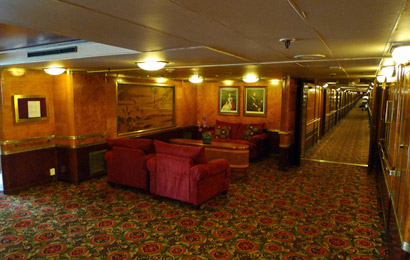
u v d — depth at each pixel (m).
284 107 6.56
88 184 5.55
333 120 15.59
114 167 5.28
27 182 5.28
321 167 6.99
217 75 6.83
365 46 2.90
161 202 4.64
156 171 4.64
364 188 5.41
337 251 3.22
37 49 4.04
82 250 3.21
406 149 2.46
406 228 2.20
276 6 1.69
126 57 3.71
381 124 5.89
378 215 4.18
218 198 4.84
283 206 4.51
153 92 7.72
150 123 7.66
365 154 8.59
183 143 6.69
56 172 5.75
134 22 2.09
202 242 3.40
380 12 1.76
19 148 5.12
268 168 6.89
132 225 3.83
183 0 1.61
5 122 4.90
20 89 5.08
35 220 3.97
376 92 6.21
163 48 3.10
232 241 3.43
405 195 2.34
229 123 8.73
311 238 3.51
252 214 4.20
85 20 2.03
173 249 3.24
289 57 3.71
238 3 1.65
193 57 3.72
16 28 2.84
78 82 5.53
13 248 3.25
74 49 3.73
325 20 1.98
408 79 2.68
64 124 5.54
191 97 9.24
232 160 6.00
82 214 4.17
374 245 3.35
